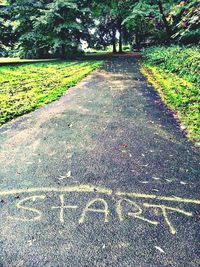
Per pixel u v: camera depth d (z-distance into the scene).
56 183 4.00
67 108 7.45
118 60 19.97
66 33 23.20
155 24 25.42
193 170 4.36
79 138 5.52
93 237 2.99
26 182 4.04
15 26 21.27
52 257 2.74
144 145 5.20
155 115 6.85
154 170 4.34
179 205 3.54
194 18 9.15
